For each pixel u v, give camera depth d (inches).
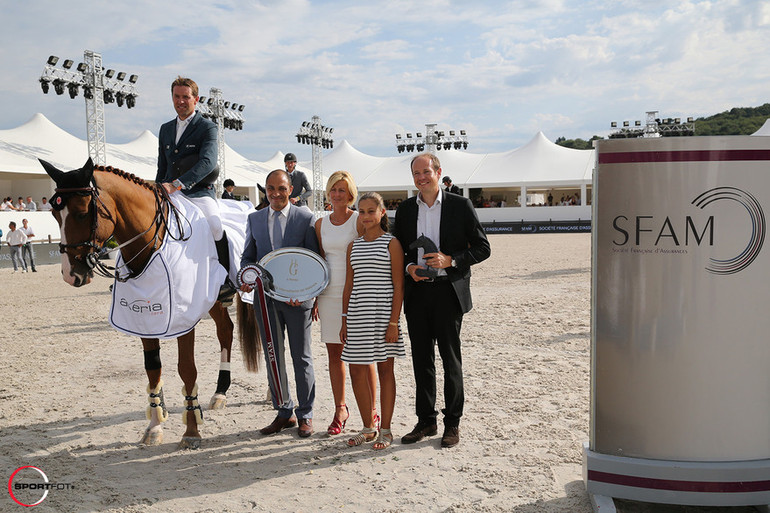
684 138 113.1
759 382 115.6
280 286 157.6
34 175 1095.6
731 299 114.2
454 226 151.5
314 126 1473.9
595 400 121.2
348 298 156.2
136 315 149.3
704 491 114.0
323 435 165.8
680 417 116.4
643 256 116.2
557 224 1483.8
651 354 116.9
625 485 117.0
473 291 449.7
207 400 201.5
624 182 116.5
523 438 157.5
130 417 185.5
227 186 550.9
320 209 1497.3
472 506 120.3
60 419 184.1
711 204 113.2
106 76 924.6
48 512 122.4
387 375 154.5
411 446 154.9
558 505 120.3
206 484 135.3
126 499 128.0
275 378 163.9
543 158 1656.0
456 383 152.9
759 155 112.7
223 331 194.4
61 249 133.3
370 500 124.9
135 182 149.6
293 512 120.5
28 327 348.8
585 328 297.7
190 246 157.4
